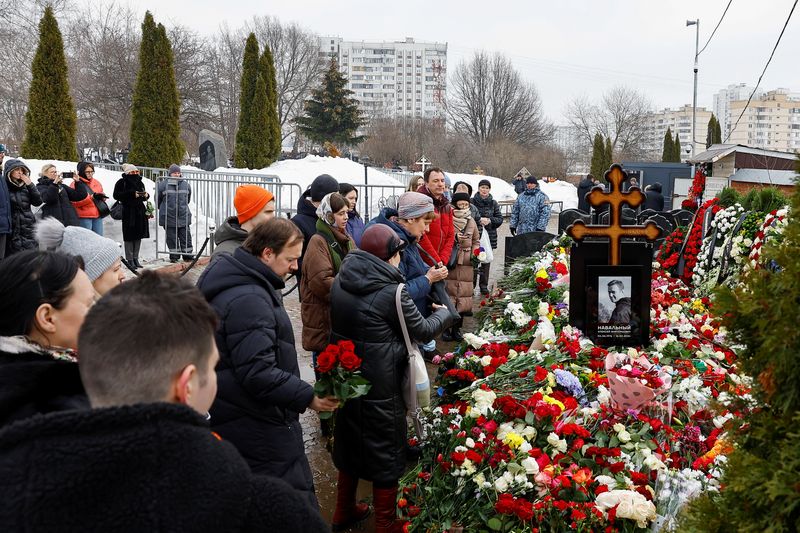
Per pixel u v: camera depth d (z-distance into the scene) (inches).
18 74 1227.9
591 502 125.3
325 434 201.3
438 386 203.8
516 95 2588.6
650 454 136.9
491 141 2353.6
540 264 287.3
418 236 207.0
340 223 192.9
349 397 120.4
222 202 511.5
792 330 64.1
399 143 2054.6
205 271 121.7
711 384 170.2
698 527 69.4
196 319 57.3
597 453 135.9
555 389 166.6
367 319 140.1
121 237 509.0
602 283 203.3
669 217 486.6
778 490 60.7
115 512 44.3
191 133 1744.6
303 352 287.0
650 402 151.6
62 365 72.1
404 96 4554.6
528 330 215.2
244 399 115.2
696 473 131.2
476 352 197.9
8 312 78.8
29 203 348.2
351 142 1831.9
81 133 1539.1
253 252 121.5
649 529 120.6
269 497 51.1
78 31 1492.4
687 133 4116.6
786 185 671.1
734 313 70.4
